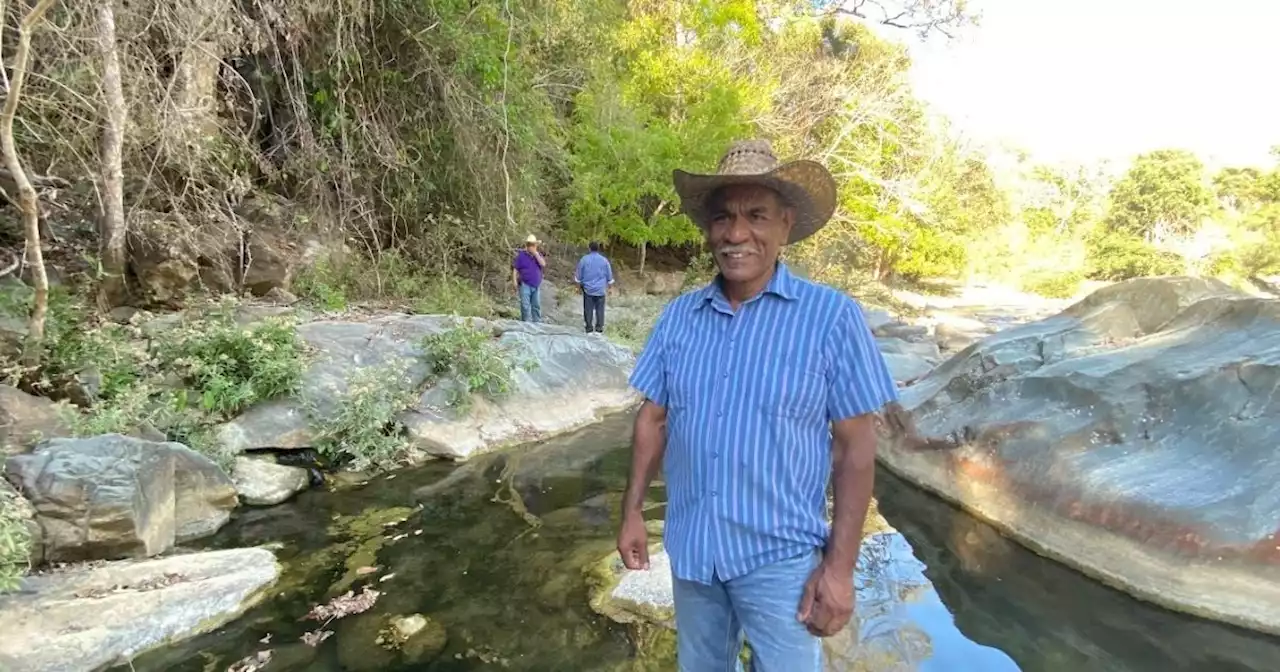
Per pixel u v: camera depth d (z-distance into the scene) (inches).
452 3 341.7
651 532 164.1
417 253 388.5
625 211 578.6
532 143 398.3
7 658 106.7
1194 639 123.6
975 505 180.1
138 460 148.4
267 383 209.3
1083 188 1547.7
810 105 793.6
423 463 213.2
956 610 132.6
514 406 252.4
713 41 672.4
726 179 65.7
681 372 69.4
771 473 64.8
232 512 172.6
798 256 757.9
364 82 344.8
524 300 394.3
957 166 968.3
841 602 64.3
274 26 302.7
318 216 336.8
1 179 231.9
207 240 278.2
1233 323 182.1
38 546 133.8
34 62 210.2
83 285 226.1
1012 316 713.0
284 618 125.6
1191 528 135.7
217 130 277.6
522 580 141.3
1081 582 144.5
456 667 112.7
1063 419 176.9
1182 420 161.3
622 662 114.5
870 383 63.6
